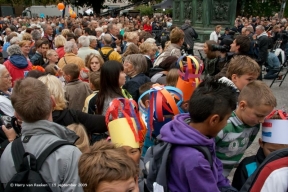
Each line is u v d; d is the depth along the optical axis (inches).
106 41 239.1
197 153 58.4
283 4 1085.8
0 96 119.3
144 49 222.2
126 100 87.3
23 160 60.6
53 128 66.7
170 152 61.9
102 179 44.7
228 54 179.3
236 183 81.9
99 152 49.2
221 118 61.6
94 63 182.4
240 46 168.7
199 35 496.7
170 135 61.4
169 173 62.4
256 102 70.3
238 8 1304.1
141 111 103.0
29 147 63.3
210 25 491.5
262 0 1405.0
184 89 111.5
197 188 57.1
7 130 86.1
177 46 213.8
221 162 70.5
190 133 60.2
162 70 176.2
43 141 63.8
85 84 145.7
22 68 190.4
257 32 345.7
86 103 130.3
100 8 1621.6
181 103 95.9
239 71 99.3
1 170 64.7
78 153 63.9
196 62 114.7
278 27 528.1
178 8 576.7
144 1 1374.3
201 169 57.1
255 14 1357.0
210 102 60.7
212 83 65.9
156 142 78.4
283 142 71.0
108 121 86.3
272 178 56.2
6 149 66.0
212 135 64.0
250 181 62.2
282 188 55.4
